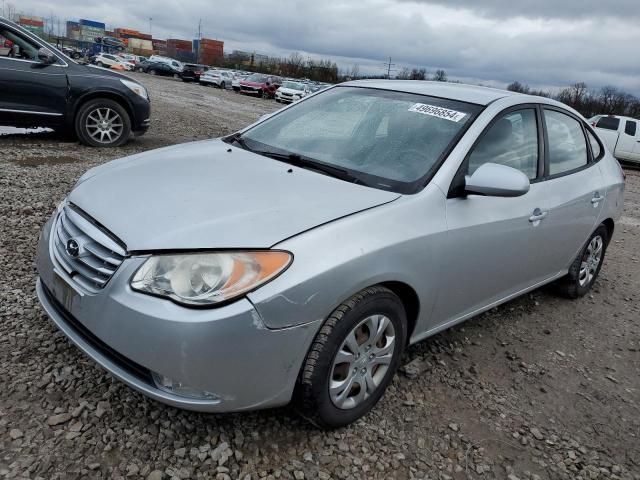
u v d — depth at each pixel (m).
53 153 7.81
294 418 2.67
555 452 2.76
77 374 2.77
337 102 3.79
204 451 2.39
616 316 4.60
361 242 2.42
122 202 2.55
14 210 5.08
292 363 2.29
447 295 3.01
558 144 4.00
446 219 2.85
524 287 3.86
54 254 2.61
